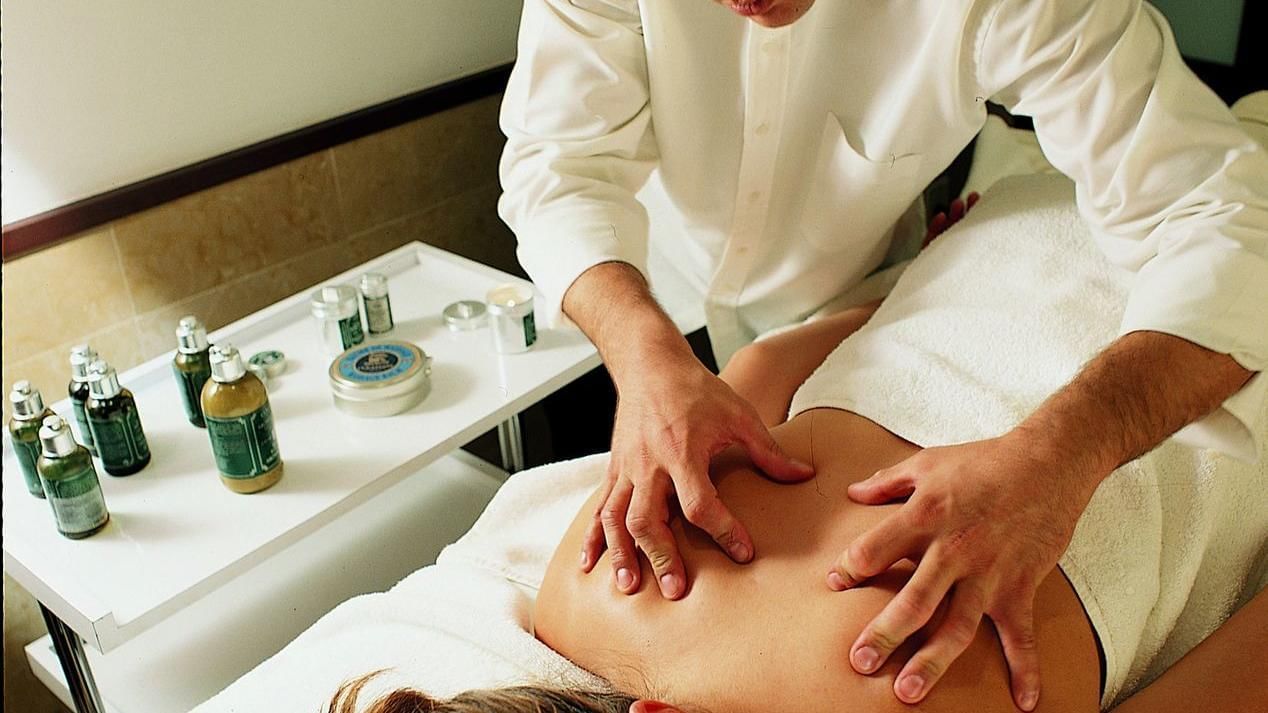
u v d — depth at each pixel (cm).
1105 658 90
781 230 139
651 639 88
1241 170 100
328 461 135
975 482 85
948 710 79
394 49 200
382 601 102
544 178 128
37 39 154
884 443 100
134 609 114
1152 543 97
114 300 171
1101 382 92
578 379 194
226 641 133
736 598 87
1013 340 109
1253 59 187
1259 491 108
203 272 181
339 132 192
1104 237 111
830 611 83
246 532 124
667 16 121
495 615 96
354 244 202
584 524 101
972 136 127
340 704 85
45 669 143
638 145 135
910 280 124
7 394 162
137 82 166
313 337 162
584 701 78
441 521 153
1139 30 105
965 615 79
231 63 176
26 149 157
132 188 168
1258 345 94
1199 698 86
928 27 116
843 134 126
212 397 126
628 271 119
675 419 96
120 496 131
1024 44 108
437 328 163
